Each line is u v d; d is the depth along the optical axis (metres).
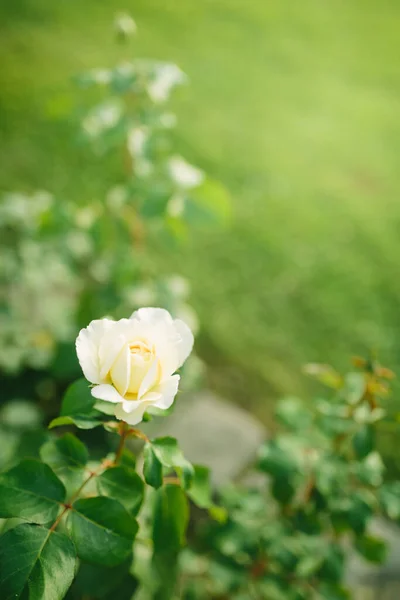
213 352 3.37
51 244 2.54
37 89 5.26
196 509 2.31
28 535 0.96
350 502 1.63
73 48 6.14
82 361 0.94
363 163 5.34
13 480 1.01
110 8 7.17
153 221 2.26
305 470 1.68
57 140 4.61
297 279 3.94
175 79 2.03
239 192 4.69
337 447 1.66
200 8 7.80
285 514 1.81
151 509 1.20
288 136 5.55
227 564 1.88
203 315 3.56
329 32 7.91
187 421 2.61
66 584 0.93
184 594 1.98
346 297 3.87
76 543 0.98
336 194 4.86
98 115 2.10
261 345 3.46
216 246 4.07
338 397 1.67
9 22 6.33
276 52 7.13
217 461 2.48
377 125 5.95
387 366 3.45
